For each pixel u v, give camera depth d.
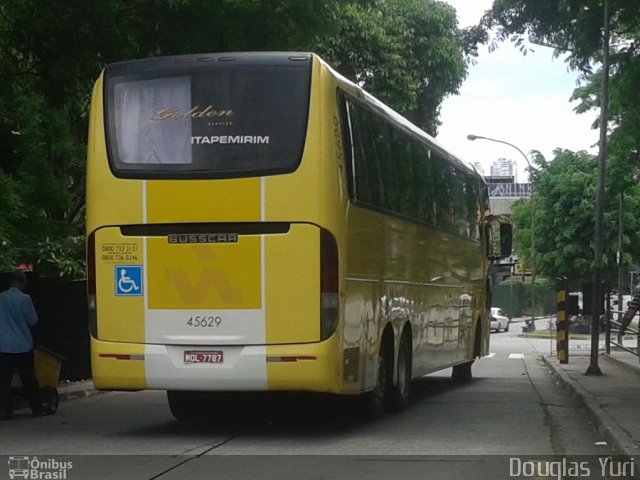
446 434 12.28
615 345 30.80
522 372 25.03
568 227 47.94
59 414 14.84
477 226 20.52
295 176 11.19
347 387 11.56
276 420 13.74
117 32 14.84
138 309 11.49
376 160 12.88
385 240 13.16
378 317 12.82
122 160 11.59
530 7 17.48
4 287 16.62
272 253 11.20
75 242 24.19
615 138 21.34
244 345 11.24
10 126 16.64
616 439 10.73
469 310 19.75
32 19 14.53
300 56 11.41
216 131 11.39
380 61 32.25
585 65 18.28
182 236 11.40
